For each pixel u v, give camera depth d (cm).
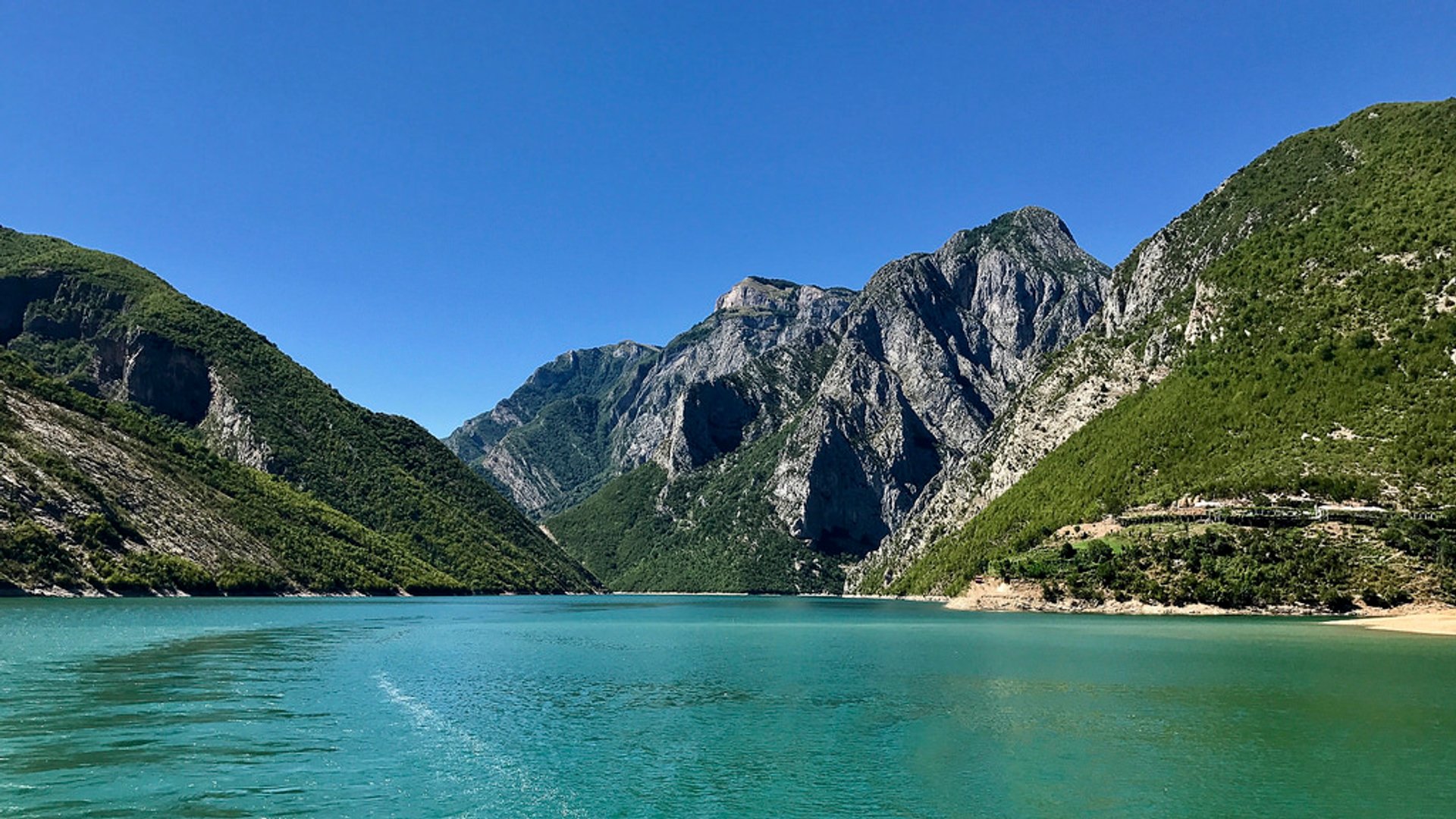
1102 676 6712
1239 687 6100
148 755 4012
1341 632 10238
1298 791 3591
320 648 8525
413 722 4928
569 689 6231
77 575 13788
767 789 3653
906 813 3356
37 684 5841
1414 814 3303
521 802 3469
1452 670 6850
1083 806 3425
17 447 14975
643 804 3466
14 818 3136
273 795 3475
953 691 6109
